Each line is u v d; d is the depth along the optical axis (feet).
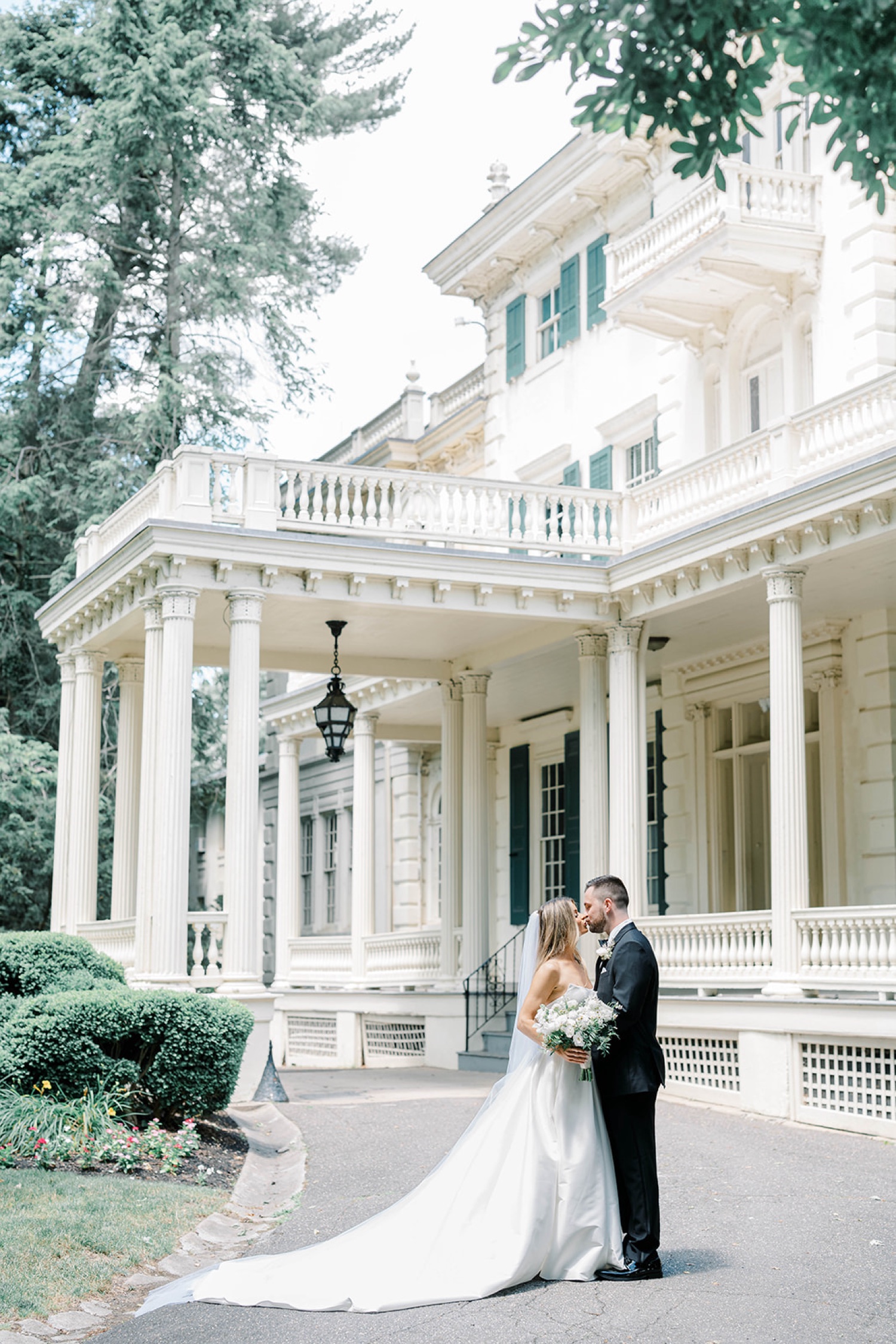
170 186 104.37
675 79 19.20
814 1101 44.04
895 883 54.65
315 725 80.53
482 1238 22.66
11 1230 25.31
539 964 24.00
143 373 102.63
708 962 51.13
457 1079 58.54
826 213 57.93
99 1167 32.50
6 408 98.78
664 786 69.92
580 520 60.75
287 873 82.74
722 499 55.72
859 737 57.11
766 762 65.31
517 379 85.71
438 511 58.13
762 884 65.05
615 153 72.08
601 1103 23.32
